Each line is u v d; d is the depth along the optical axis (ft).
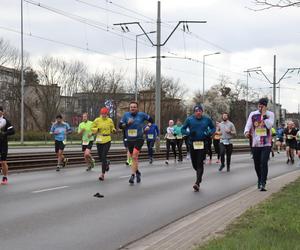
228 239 20.59
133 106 44.16
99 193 37.06
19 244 21.84
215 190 40.63
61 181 45.16
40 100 250.78
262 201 31.99
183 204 33.17
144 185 43.19
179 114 301.22
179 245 20.89
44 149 119.65
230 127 58.90
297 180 45.01
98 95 253.24
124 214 29.27
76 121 208.74
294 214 26.40
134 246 21.94
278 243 19.30
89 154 56.49
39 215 28.45
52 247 21.44
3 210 29.78
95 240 22.88
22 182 44.04
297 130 74.79
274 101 172.86
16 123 235.81
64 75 255.91
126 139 44.86
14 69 236.63
